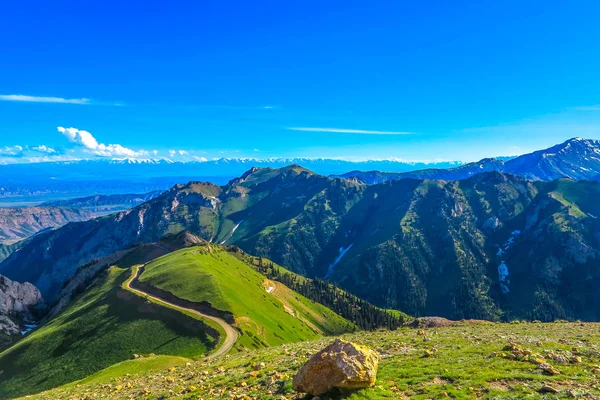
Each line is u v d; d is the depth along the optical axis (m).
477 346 36.97
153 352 103.94
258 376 35.53
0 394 98.81
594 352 32.50
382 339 49.81
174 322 118.31
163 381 44.97
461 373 27.56
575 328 54.75
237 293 161.38
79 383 62.53
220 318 127.25
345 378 24.39
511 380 25.75
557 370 26.81
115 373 65.06
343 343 26.81
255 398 28.50
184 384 39.94
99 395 43.97
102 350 107.44
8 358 114.88
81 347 111.69
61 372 101.56
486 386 24.72
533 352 32.69
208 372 43.84
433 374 28.00
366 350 26.42
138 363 70.94
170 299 140.12
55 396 50.72
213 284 149.25
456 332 53.56
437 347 38.72
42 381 99.50
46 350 115.19
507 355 31.59
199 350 102.88
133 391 42.00
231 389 32.88
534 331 52.00
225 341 108.44
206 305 133.75
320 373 25.25
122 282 165.12
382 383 26.39
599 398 21.53
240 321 126.75
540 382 24.94
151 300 131.88
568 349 34.88
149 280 159.50
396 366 31.41
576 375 26.03
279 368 36.97
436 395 23.83
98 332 117.88
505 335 46.34
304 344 57.81
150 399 36.03
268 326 143.75
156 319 120.62
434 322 86.19
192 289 145.38
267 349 59.31
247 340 114.00
